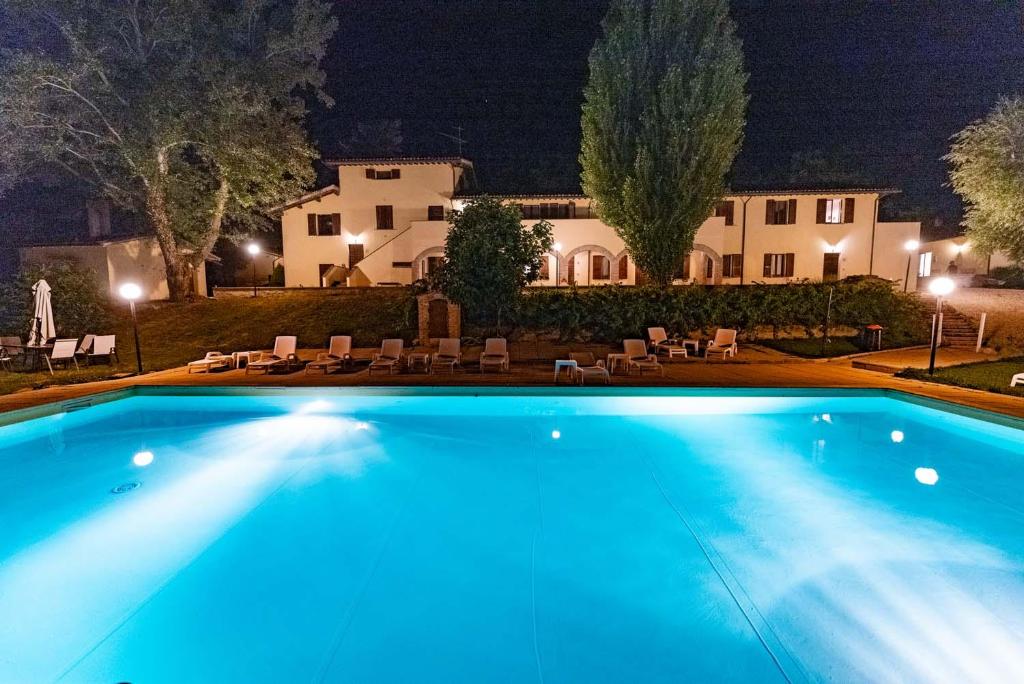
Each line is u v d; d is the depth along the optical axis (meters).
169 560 6.08
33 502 7.61
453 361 15.76
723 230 29.05
